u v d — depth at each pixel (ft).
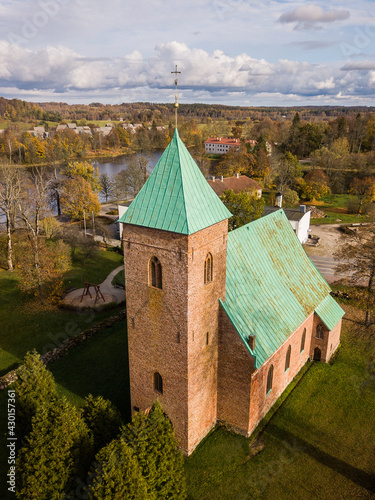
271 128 597.52
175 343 79.61
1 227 234.79
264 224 113.80
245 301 94.32
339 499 79.77
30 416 83.51
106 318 151.64
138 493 60.03
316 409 104.47
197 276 75.56
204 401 89.51
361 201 316.19
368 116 527.40
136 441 68.13
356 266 138.00
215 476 83.61
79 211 278.05
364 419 101.19
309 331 120.78
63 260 189.57
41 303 162.09
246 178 313.73
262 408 98.43
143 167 327.47
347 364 124.98
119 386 113.29
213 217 75.61
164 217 71.67
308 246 240.94
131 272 81.46
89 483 63.00
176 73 69.92
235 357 88.33
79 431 71.67
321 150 430.61
